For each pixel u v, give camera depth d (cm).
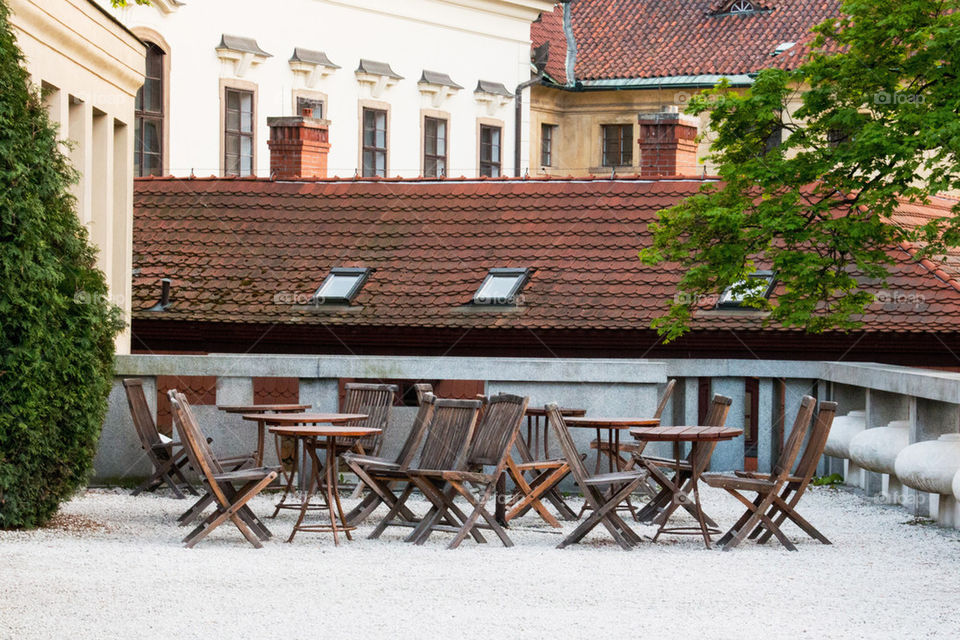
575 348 4144
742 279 3350
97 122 2933
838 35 3450
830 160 3312
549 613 1555
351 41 6981
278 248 4584
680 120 5119
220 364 2794
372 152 7131
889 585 1775
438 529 2064
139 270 4528
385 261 4475
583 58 8831
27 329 2061
